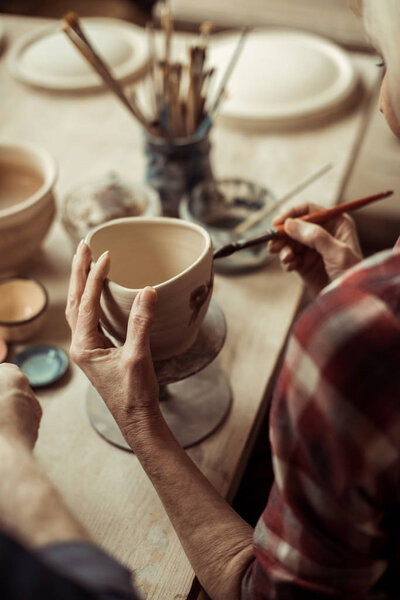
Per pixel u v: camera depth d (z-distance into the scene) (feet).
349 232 3.06
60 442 2.80
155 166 3.49
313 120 4.23
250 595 2.21
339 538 1.99
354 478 1.89
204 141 3.48
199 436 2.78
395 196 5.32
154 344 2.56
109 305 2.50
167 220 2.63
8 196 3.50
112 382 2.43
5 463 2.00
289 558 2.07
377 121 5.34
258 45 4.55
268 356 3.07
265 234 2.95
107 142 4.10
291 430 1.97
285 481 2.02
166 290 2.42
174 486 2.40
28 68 4.54
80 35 3.16
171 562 2.48
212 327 2.78
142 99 4.33
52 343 3.13
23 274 3.38
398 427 1.80
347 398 1.83
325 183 3.85
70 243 3.53
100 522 2.58
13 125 4.19
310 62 4.41
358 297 1.86
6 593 1.36
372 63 4.67
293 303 3.28
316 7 5.97
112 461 2.74
